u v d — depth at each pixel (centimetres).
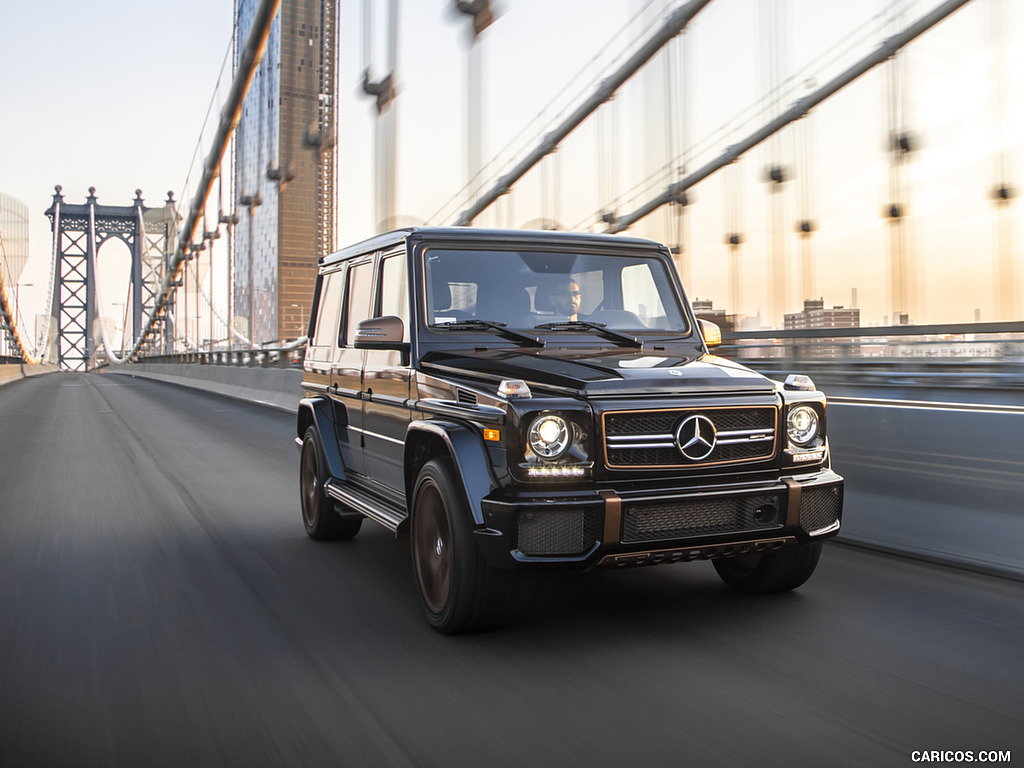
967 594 375
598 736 238
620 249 433
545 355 369
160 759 229
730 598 376
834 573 414
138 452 984
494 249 411
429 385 365
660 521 313
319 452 503
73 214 14400
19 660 305
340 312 507
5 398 2373
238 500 658
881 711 253
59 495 682
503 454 308
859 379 1162
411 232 408
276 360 2302
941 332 962
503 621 328
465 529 319
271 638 329
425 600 348
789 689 271
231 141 4288
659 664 295
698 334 424
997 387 986
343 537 516
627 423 314
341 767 222
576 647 314
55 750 235
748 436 329
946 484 430
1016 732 238
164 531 541
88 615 360
